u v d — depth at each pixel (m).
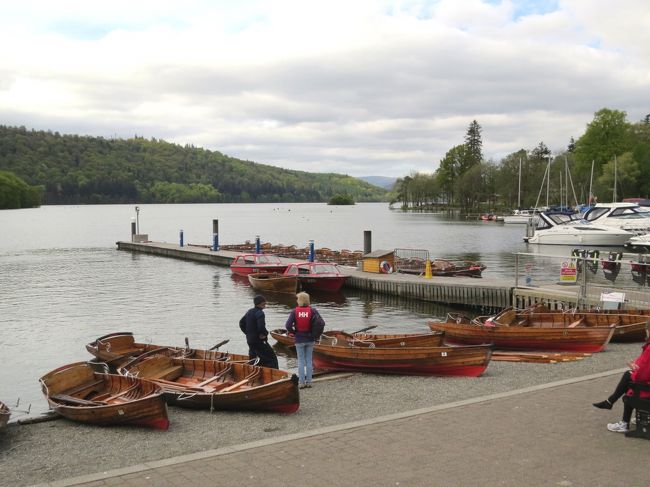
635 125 108.62
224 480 7.46
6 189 181.75
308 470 7.70
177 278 42.53
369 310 30.09
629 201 79.56
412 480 7.31
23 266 49.62
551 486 7.06
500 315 20.11
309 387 13.30
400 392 12.43
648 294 22.50
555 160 122.19
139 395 12.12
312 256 42.47
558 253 57.50
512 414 9.82
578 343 17.08
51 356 20.91
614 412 9.87
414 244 70.31
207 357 15.92
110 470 8.00
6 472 8.43
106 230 103.31
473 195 146.12
